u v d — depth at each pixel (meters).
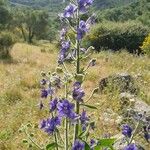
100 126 8.54
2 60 21.31
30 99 11.18
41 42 57.44
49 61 21.58
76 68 3.75
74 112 3.57
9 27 38.19
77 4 3.60
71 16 3.62
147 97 11.75
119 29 27.08
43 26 58.84
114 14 50.31
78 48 3.72
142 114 3.90
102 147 4.20
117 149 5.55
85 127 4.03
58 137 4.41
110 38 27.00
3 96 11.59
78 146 3.56
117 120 8.92
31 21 58.03
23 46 32.16
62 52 3.80
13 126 8.65
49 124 3.76
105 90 12.05
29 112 9.66
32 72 16.11
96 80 14.23
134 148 3.65
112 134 8.14
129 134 3.87
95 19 3.61
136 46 27.03
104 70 16.83
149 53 23.11
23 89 13.04
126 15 51.59
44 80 4.01
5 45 24.16
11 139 7.92
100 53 23.25
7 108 10.34
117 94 10.96
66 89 3.84
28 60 21.27
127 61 19.61
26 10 58.31
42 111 9.61
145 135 3.93
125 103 10.35
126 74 12.79
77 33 3.59
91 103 10.29
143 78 15.24
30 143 4.46
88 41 27.12
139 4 53.25
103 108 10.00
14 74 16.02
